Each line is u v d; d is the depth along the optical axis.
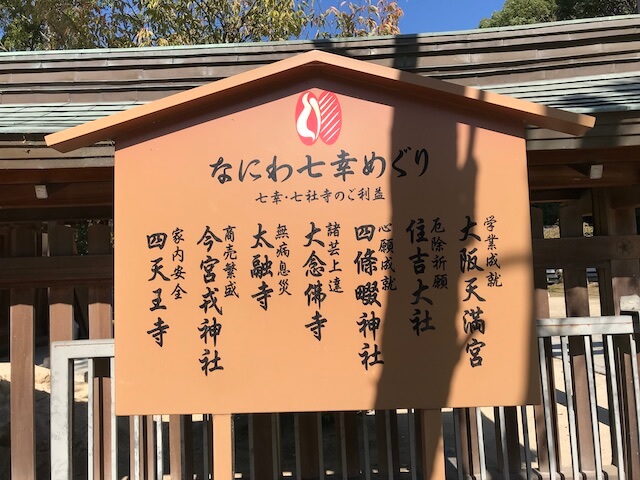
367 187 2.39
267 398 2.32
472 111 2.40
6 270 3.38
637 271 3.42
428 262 2.36
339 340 2.34
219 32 10.70
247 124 2.42
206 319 2.36
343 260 2.38
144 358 2.35
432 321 2.34
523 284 2.35
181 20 10.11
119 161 2.42
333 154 2.41
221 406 2.32
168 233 2.39
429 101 2.41
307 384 2.32
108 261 3.39
